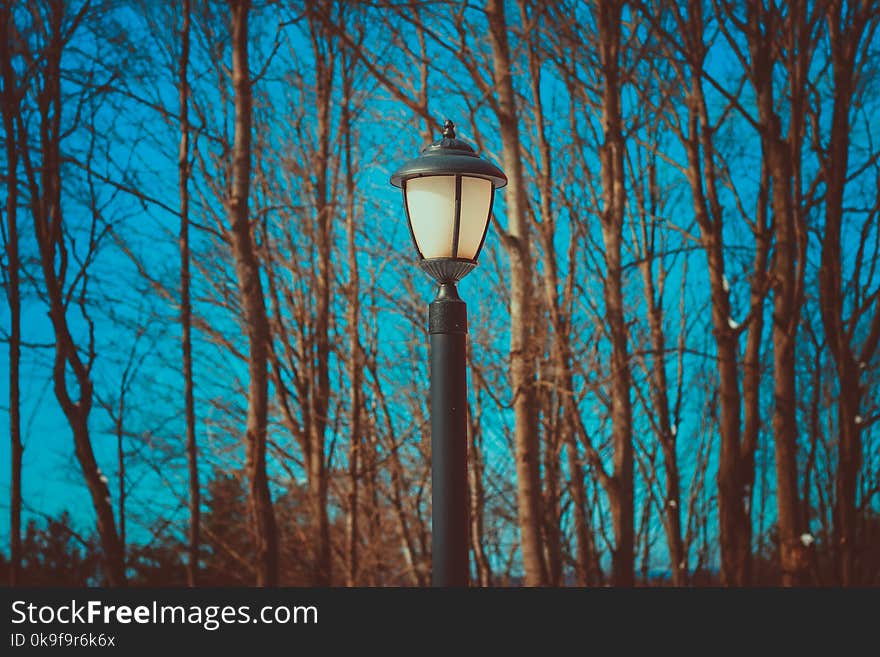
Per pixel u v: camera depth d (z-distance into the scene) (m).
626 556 15.42
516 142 13.41
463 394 6.68
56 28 13.09
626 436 15.74
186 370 14.19
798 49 15.30
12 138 12.87
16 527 12.38
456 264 6.74
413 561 22.52
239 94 14.02
